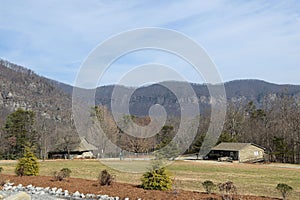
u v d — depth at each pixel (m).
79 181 14.85
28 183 14.83
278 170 28.48
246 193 13.91
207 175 22.80
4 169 24.69
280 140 40.72
